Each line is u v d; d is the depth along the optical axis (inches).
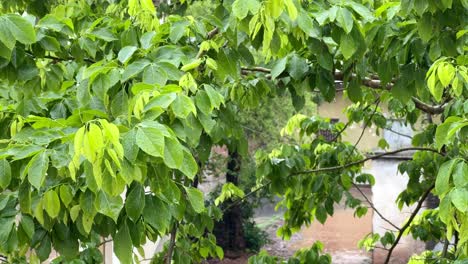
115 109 89.0
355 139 639.8
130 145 65.9
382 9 111.2
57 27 102.7
